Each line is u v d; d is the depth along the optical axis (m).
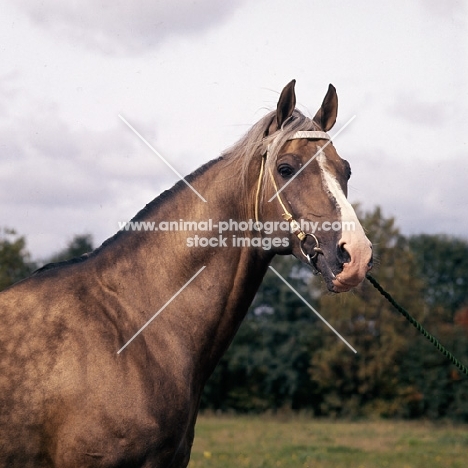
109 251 3.51
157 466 3.22
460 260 41.56
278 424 24.45
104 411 3.11
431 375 29.30
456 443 16.25
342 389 30.75
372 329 30.20
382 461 11.60
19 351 3.16
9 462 3.10
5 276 24.22
